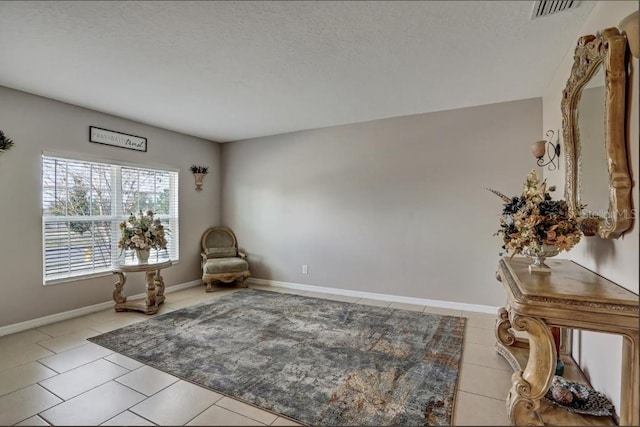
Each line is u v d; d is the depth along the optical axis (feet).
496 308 11.91
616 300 4.76
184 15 6.47
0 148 9.87
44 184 11.04
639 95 4.61
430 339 9.55
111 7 6.18
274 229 16.57
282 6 6.20
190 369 7.74
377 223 13.96
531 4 6.17
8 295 10.13
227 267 15.57
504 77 9.59
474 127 12.14
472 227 12.24
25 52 7.89
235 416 6.02
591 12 6.43
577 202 7.22
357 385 7.06
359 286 14.37
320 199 15.28
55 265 11.35
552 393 6.27
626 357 4.86
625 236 5.36
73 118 11.71
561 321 5.12
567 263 7.95
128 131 13.57
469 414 6.05
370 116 13.38
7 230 10.13
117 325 10.74
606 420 5.73
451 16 6.56
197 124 14.44
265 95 10.95
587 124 6.64
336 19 6.65
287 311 12.24
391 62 8.59
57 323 10.96
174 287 15.61
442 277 12.76
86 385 7.03
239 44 7.61
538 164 10.77
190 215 16.46
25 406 6.26
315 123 14.43
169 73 9.17
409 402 6.43
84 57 8.19
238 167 17.65
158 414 6.05
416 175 13.15
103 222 12.81
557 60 8.50
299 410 6.19
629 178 5.08
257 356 8.45
